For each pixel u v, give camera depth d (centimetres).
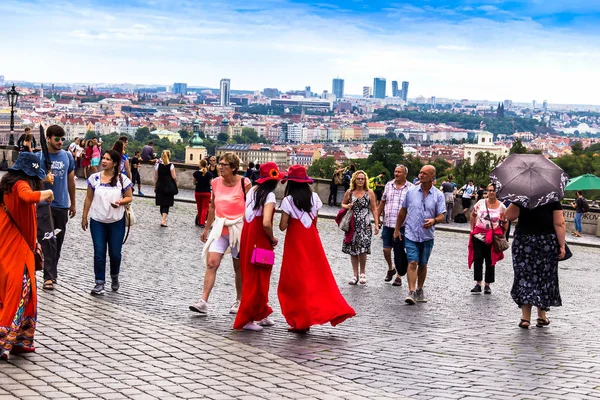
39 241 1328
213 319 1192
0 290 877
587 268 2378
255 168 3738
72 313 1137
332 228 2906
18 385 761
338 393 796
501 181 1277
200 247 2127
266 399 762
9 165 4462
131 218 1399
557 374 916
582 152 16525
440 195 1498
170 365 876
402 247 1673
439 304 1498
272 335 1096
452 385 846
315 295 1117
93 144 4003
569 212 3700
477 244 1675
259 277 1126
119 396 743
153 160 4150
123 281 1519
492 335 1177
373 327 1199
